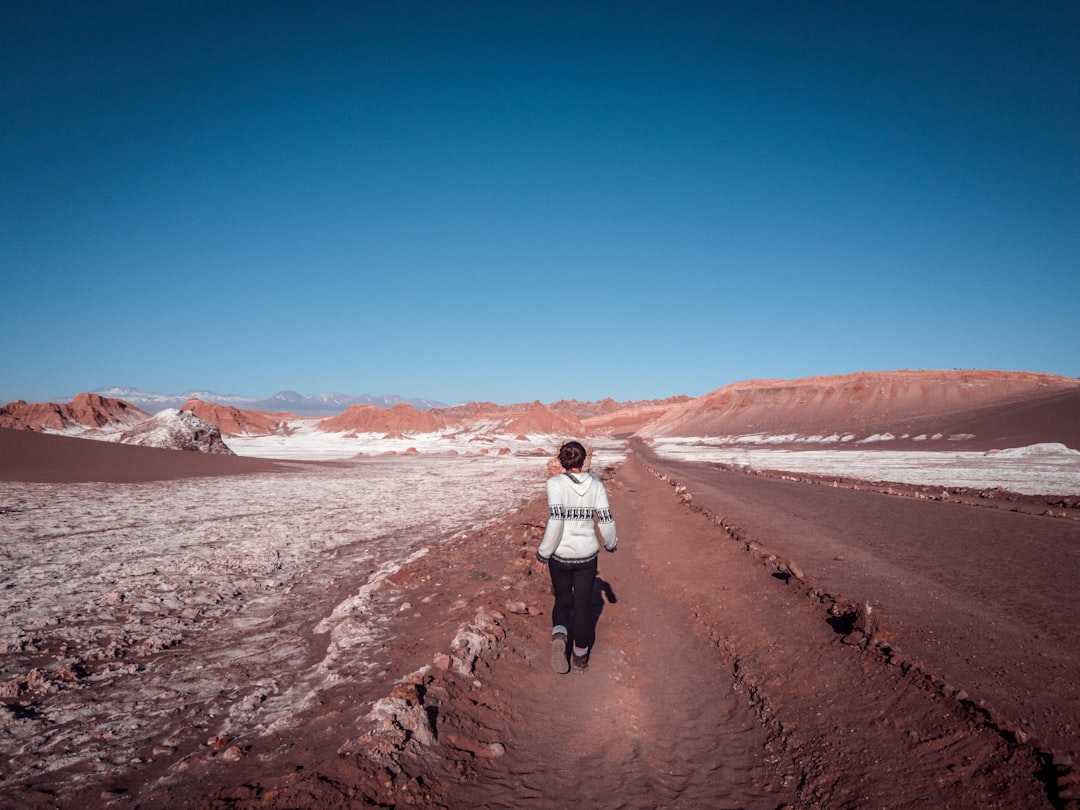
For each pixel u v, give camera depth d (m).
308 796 3.02
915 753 3.67
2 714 4.38
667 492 24.12
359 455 83.50
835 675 4.98
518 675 5.16
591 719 4.62
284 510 19.16
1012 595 7.12
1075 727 3.67
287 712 4.34
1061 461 44.03
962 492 22.92
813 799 3.47
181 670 5.38
